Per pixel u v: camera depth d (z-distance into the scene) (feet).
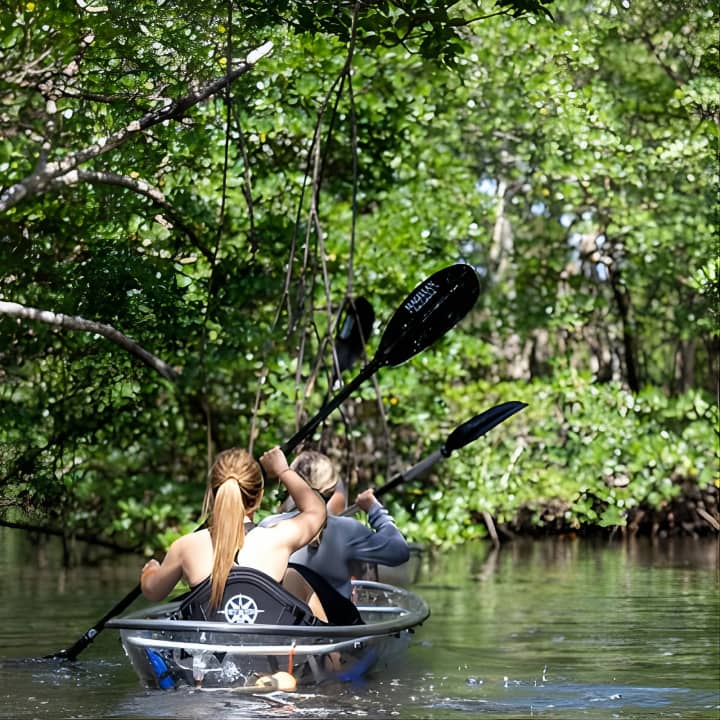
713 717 19.36
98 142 26.16
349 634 21.67
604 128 55.72
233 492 21.34
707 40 51.29
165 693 20.81
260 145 42.57
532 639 28.48
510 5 26.14
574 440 60.03
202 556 21.47
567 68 55.26
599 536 64.08
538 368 73.26
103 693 20.84
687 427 59.72
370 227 50.03
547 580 43.16
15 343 35.45
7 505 37.27
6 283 31.27
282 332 39.68
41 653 26.16
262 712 19.12
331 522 23.09
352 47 26.61
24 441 38.17
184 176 33.47
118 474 53.52
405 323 28.76
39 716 18.92
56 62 24.94
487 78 54.80
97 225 31.40
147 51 26.71
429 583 42.24
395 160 48.49
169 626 20.72
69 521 51.47
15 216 29.17
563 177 60.49
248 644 20.93
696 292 60.95
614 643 27.78
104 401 40.01
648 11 51.85
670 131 56.13
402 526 53.31
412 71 48.44
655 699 20.88
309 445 45.91
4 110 24.76
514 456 57.93
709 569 47.16
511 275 70.18
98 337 34.37
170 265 33.76
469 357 61.57
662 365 83.51
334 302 47.60
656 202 59.47
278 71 39.91
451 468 57.00
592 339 72.28
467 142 62.08
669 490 58.75
